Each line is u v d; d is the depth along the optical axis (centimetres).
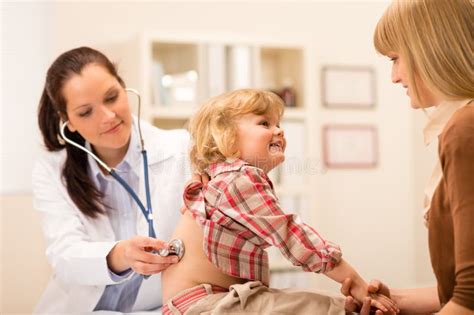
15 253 259
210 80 288
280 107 122
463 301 84
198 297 110
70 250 144
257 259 111
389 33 100
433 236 96
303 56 309
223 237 110
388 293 118
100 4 288
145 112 273
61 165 163
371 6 353
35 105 266
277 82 331
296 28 335
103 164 152
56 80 150
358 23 350
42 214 160
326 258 104
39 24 270
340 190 345
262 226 105
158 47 298
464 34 94
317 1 340
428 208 104
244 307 104
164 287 120
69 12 280
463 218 84
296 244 105
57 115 159
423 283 351
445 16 94
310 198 309
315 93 331
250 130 116
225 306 103
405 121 361
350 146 347
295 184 307
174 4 306
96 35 287
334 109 344
